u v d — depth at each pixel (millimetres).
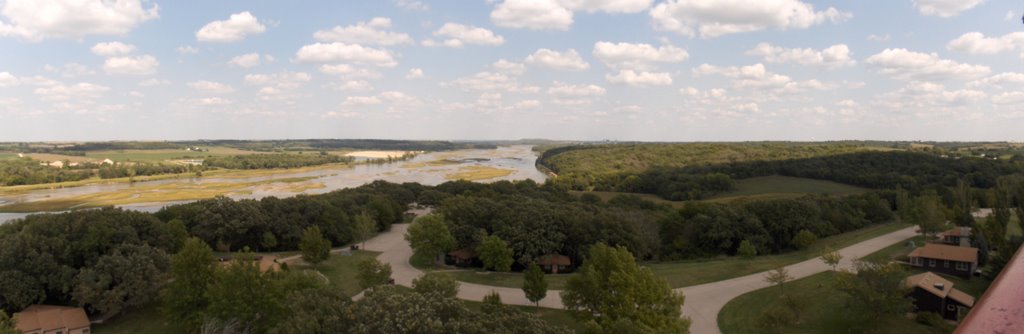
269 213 105625
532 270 64625
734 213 100500
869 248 90938
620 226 90250
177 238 85500
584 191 185750
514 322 37469
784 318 56625
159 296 64438
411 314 35188
